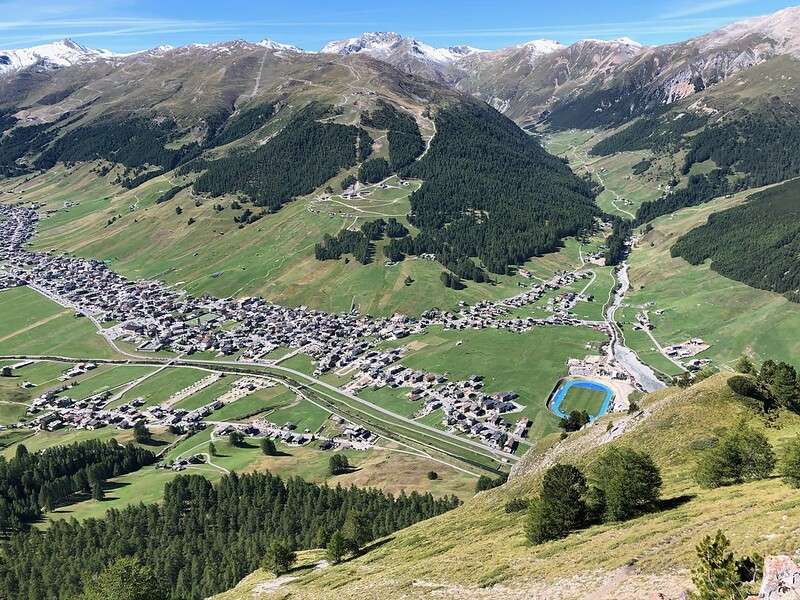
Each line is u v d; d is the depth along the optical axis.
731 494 68.38
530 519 76.31
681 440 101.50
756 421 101.06
